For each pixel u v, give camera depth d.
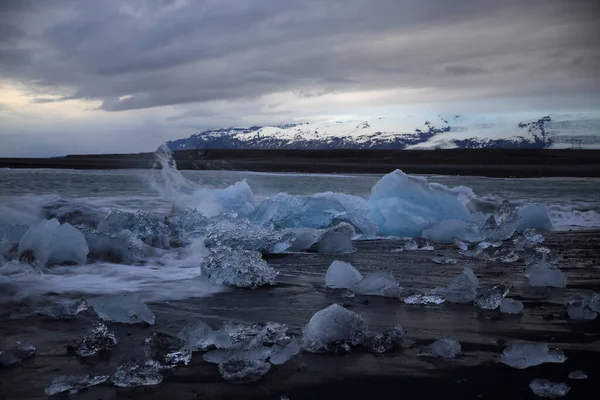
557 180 22.28
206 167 31.12
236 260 4.34
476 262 5.36
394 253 5.99
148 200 10.96
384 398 2.05
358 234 7.21
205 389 2.15
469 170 34.06
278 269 5.00
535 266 4.28
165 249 5.87
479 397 2.05
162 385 2.20
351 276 4.16
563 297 3.78
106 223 6.06
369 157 81.12
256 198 12.34
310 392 2.12
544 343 2.58
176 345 2.59
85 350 2.62
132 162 34.81
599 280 4.36
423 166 42.00
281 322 3.18
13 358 2.48
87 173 20.44
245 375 2.26
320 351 2.59
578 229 8.22
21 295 3.80
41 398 2.07
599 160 60.75
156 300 3.74
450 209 8.02
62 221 8.00
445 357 2.50
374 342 2.65
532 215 8.25
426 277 4.56
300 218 7.34
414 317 3.24
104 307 3.21
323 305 3.60
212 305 3.60
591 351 2.58
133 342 2.79
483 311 3.38
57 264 4.88
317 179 19.50
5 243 5.20
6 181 14.91
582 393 2.07
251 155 92.19
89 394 2.11
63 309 3.33
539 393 2.07
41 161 43.53
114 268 4.90
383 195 8.09
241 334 2.84
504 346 2.67
